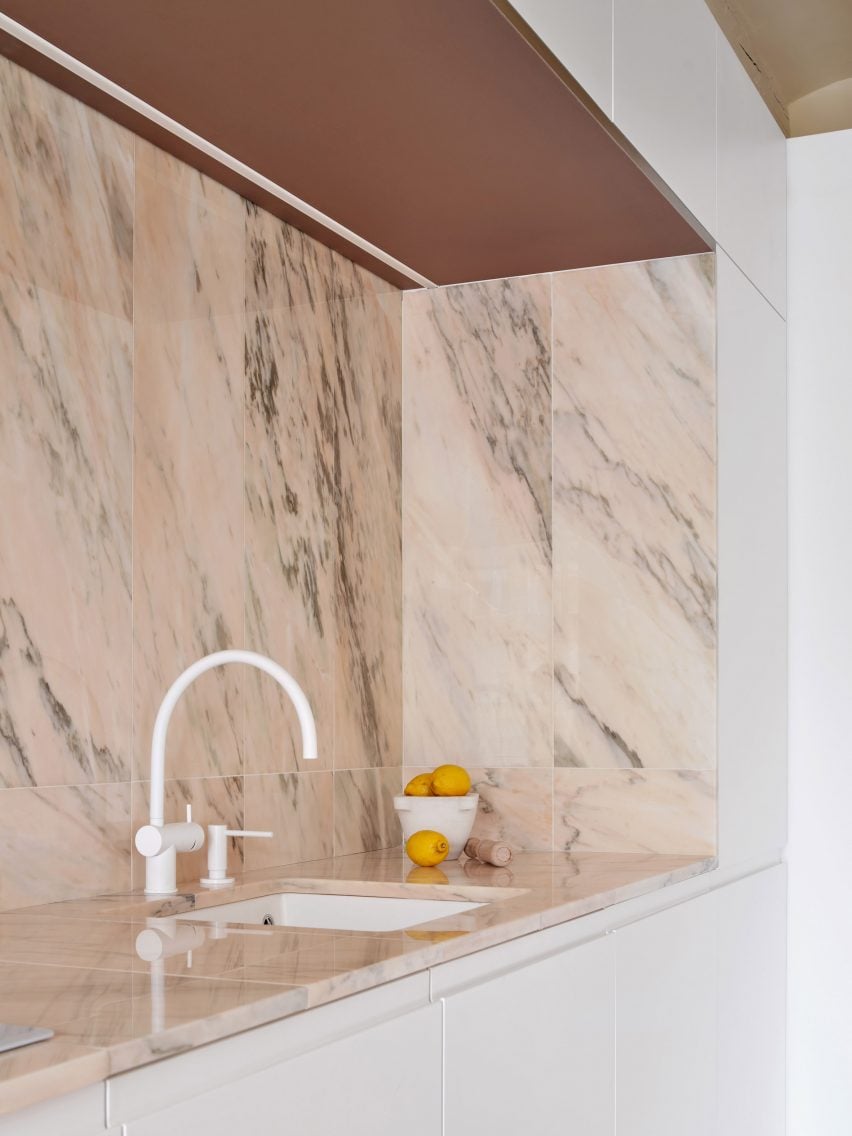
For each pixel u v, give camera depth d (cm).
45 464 174
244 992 115
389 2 163
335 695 242
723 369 255
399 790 264
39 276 174
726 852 250
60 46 171
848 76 359
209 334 210
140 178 196
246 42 171
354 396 254
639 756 250
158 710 191
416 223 237
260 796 218
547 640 259
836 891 292
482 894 199
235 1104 107
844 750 294
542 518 261
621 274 259
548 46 180
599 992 187
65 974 124
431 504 270
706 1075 235
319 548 239
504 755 260
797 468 304
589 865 230
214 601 208
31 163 174
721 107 263
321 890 210
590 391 259
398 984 135
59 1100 92
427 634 268
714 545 248
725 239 259
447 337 271
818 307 305
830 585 298
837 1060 289
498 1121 154
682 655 249
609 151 209
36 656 171
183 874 199
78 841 177
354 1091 123
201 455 206
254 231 223
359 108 192
